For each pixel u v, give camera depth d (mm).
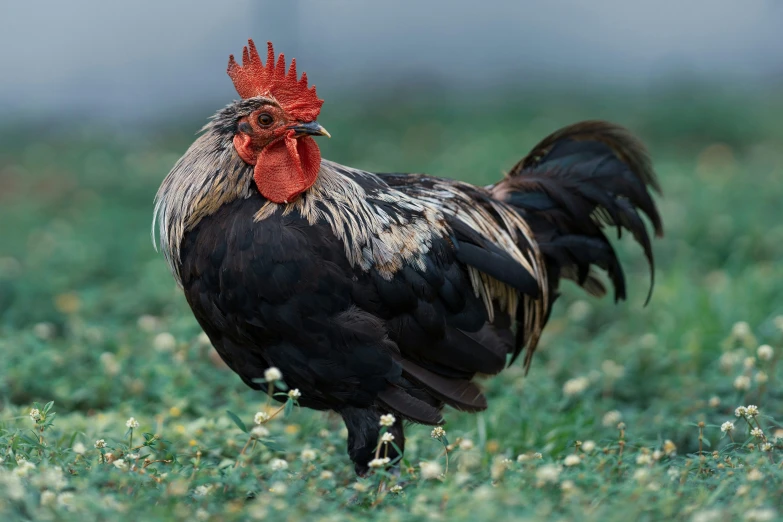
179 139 41812
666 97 44812
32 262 23828
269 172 11016
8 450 10695
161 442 11453
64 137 42781
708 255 24031
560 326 19797
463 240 12203
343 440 13258
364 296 11195
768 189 28859
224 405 15211
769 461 10594
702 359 17516
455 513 8570
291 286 10773
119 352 16391
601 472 10055
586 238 14195
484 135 38406
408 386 11703
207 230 11102
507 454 13211
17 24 56625
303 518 8875
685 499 9305
